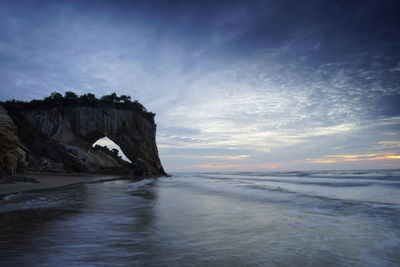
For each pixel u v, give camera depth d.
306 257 4.61
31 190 17.27
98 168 57.91
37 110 59.06
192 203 11.77
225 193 16.88
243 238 5.82
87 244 5.20
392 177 38.59
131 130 63.44
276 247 5.18
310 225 7.27
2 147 23.95
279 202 12.34
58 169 50.31
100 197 13.83
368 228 6.96
